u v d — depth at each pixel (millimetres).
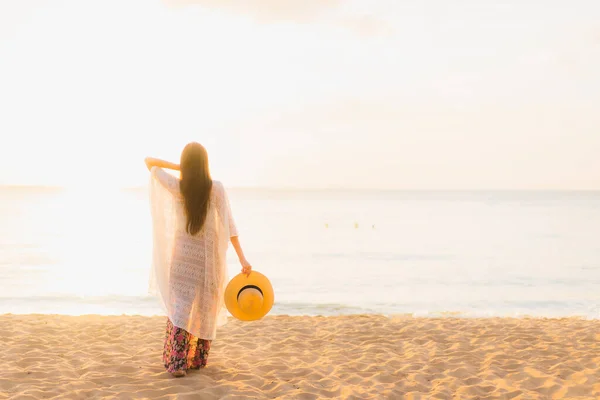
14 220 60188
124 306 13188
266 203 143250
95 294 15156
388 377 5059
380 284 18641
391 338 7059
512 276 20953
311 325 8008
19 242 34812
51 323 7969
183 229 4652
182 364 4672
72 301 13914
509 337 7102
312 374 5059
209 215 4664
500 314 12617
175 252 4676
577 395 4645
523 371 5324
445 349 6406
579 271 22609
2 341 6359
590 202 177375
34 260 25203
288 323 8180
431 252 30875
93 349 5984
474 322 8531
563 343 6770
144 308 12906
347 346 6523
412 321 8570
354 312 12773
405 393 4613
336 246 34375
